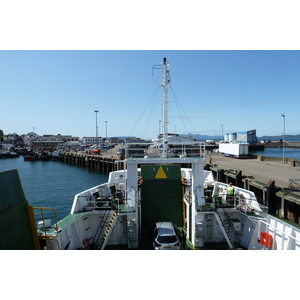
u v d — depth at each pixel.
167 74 10.16
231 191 10.90
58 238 7.70
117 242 10.45
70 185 34.81
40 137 168.12
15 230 5.84
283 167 30.64
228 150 47.31
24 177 41.94
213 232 10.61
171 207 12.77
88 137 153.62
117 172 14.93
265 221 9.18
